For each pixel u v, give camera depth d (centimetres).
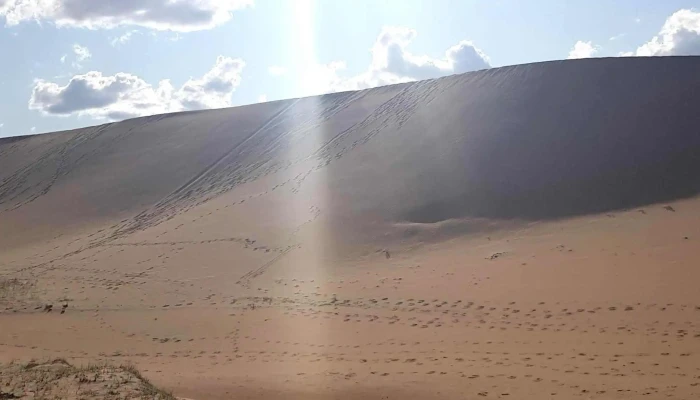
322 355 1567
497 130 3541
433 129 3778
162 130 5209
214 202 3647
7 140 5900
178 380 1393
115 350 1786
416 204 3023
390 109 4316
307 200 3331
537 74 4028
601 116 3453
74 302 2384
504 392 1182
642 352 1365
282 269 2567
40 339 1947
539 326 1622
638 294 1742
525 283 1983
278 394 1250
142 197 4072
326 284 2297
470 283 2069
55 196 4447
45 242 3638
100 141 5300
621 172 2967
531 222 2692
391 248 2664
